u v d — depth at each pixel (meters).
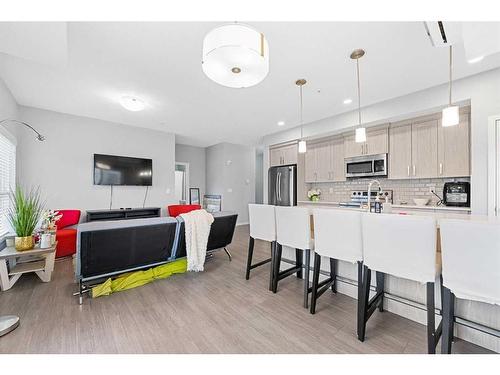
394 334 1.71
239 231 6.24
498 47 1.64
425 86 2.95
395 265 1.51
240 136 5.82
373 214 1.61
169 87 2.98
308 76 2.69
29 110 3.75
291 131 5.05
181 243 2.78
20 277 2.77
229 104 3.59
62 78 2.75
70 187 4.13
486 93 2.57
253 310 2.05
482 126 2.59
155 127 4.98
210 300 2.23
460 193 3.10
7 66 2.48
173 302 2.18
